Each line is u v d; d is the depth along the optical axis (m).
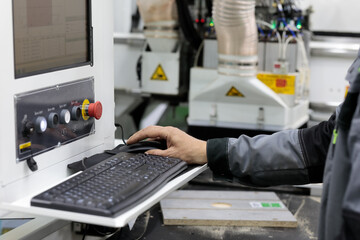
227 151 1.22
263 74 2.08
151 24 2.26
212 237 1.36
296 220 1.43
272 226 1.44
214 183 1.76
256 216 1.46
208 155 1.22
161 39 2.26
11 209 0.96
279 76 2.06
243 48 1.97
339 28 2.55
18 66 1.02
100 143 1.33
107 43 1.33
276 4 2.10
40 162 1.09
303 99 2.32
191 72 2.15
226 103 2.13
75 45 1.21
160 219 1.46
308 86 2.32
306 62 2.24
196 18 2.34
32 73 1.05
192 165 1.25
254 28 1.95
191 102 2.18
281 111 2.07
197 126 2.19
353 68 0.94
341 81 2.46
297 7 2.32
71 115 1.19
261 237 1.37
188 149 1.24
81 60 1.23
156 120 2.52
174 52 2.29
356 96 0.90
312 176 1.20
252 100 2.08
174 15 2.23
